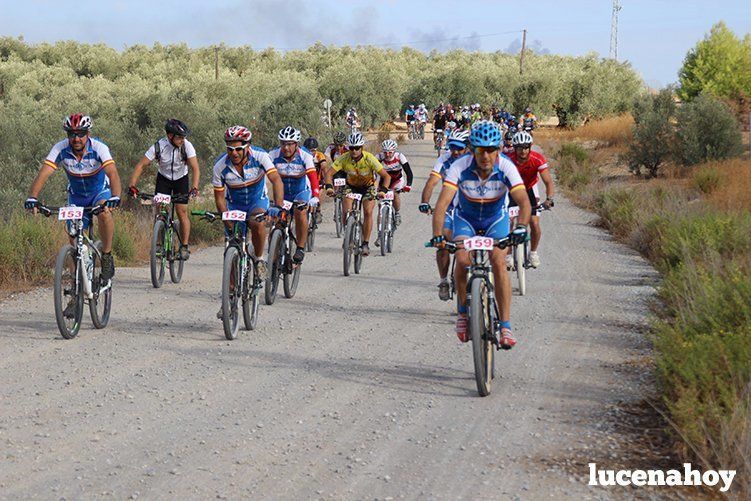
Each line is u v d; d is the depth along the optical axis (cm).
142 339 770
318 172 1487
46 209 770
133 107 2591
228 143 785
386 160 1312
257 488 443
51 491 433
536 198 1030
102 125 1973
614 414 568
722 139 2761
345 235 1142
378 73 6288
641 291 1050
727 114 2803
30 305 903
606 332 826
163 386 628
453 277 904
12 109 2047
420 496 436
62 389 614
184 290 1020
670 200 1750
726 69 5291
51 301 927
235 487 444
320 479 458
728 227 1208
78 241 769
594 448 504
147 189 1891
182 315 877
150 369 672
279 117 2973
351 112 4394
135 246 1264
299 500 429
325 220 1834
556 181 2794
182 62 9031
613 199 1920
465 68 6569
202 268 1198
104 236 802
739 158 2759
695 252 1116
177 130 1006
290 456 492
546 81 6169
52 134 1788
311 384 642
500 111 4497
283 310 922
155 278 1021
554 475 464
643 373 668
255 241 826
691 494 438
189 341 768
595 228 1731
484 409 584
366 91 5866
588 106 6034
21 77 6391
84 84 6347
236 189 809
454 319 891
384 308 943
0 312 866
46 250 1080
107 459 480
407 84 6862
